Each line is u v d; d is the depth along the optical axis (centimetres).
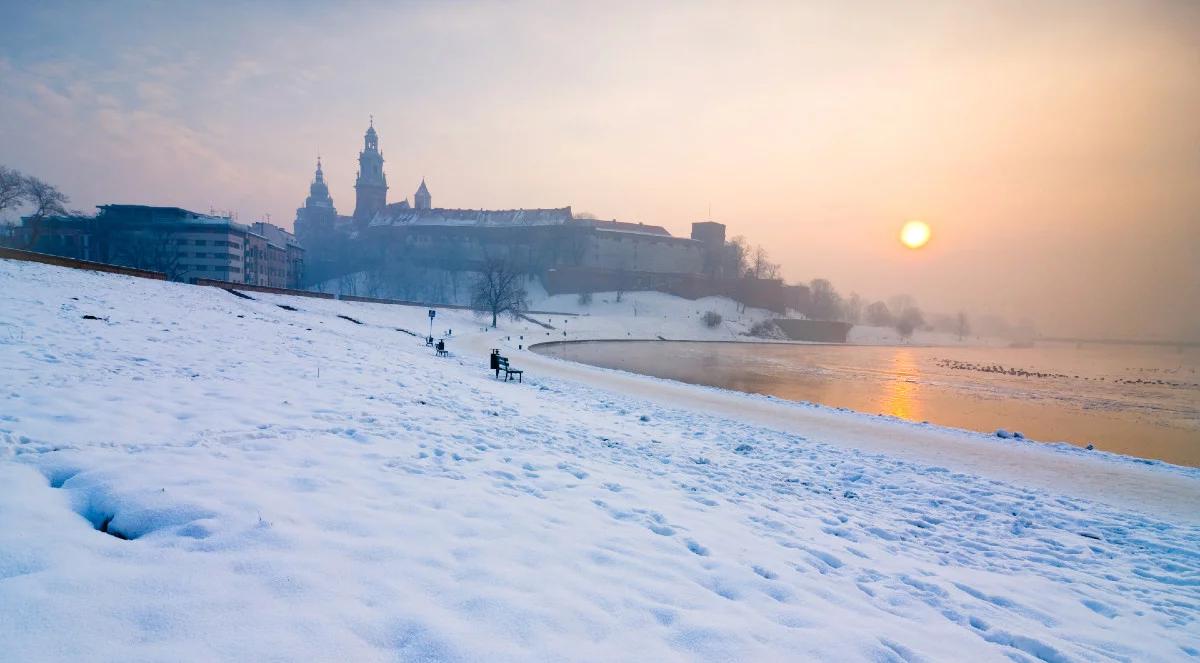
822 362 7719
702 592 520
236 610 373
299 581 420
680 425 1830
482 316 9250
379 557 483
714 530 742
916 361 9094
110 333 1616
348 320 5191
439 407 1357
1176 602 746
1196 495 1449
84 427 746
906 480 1342
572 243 15912
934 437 2095
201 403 977
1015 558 875
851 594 609
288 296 5866
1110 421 3356
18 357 1127
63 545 420
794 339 14725
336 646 353
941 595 662
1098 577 827
